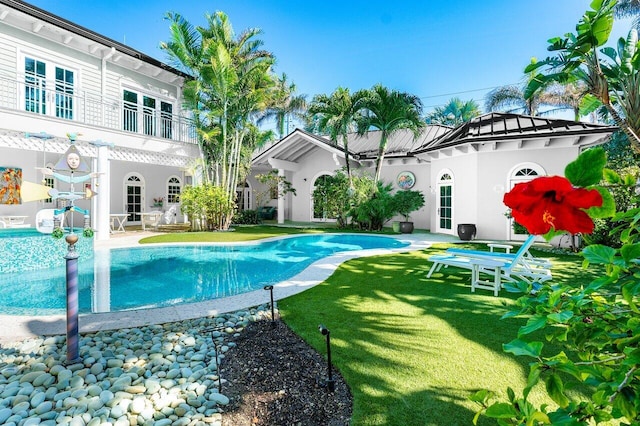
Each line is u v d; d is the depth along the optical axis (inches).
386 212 636.1
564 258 348.2
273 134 784.9
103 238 485.4
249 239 501.4
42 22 459.8
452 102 1304.1
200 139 624.1
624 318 46.7
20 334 155.3
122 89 584.4
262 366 129.3
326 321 174.1
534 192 33.7
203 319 178.7
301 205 856.3
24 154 542.6
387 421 95.7
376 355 135.6
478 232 518.6
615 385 37.5
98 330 163.2
